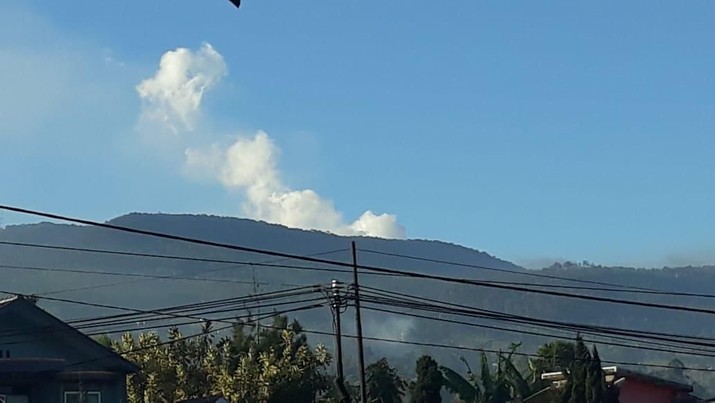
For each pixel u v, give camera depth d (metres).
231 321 55.53
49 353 32.84
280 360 47.84
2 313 31.77
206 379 48.03
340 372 35.84
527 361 63.44
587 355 45.59
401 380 52.69
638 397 46.31
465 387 50.47
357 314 37.06
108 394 33.66
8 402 31.66
